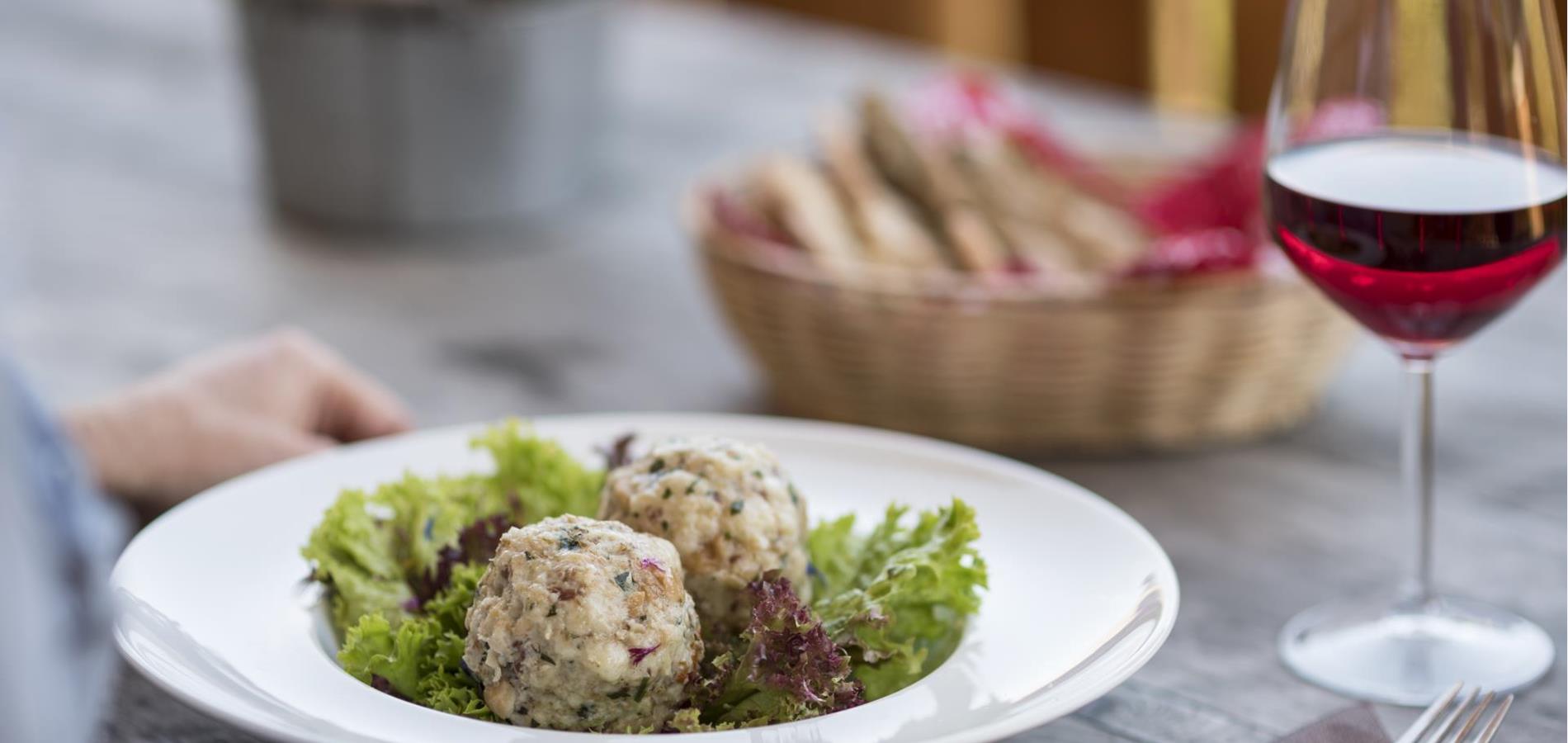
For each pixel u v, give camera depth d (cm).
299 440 95
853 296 102
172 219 147
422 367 117
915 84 182
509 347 121
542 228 146
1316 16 83
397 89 133
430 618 77
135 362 118
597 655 71
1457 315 82
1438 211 79
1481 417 109
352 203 139
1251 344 102
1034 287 101
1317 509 99
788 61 195
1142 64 260
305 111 136
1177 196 119
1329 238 81
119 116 179
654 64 192
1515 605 89
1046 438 105
